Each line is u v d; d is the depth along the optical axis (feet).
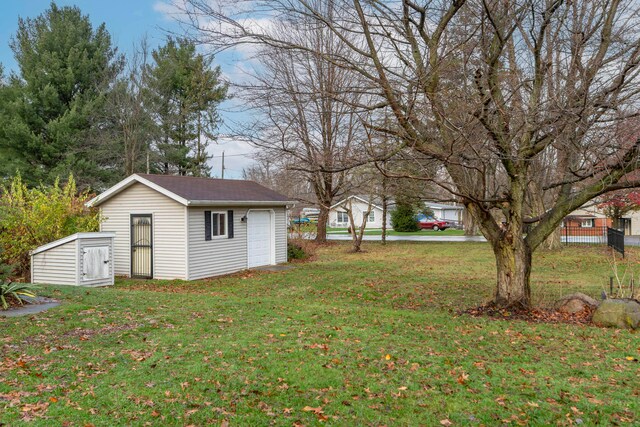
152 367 18.66
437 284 47.26
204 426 14.21
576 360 21.30
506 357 21.59
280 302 34.58
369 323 27.55
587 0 26.76
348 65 28.99
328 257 75.25
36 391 15.94
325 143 29.09
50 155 88.02
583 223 141.79
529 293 32.65
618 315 28.17
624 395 17.28
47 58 88.99
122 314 27.22
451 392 17.34
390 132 26.37
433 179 27.27
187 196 50.57
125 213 54.54
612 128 25.03
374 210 172.45
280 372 18.65
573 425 15.01
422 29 27.40
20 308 27.94
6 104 86.43
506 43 28.32
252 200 58.80
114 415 14.58
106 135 93.25
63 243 44.04
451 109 26.05
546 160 39.70
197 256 52.19
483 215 32.42
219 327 25.29
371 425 14.73
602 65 26.30
